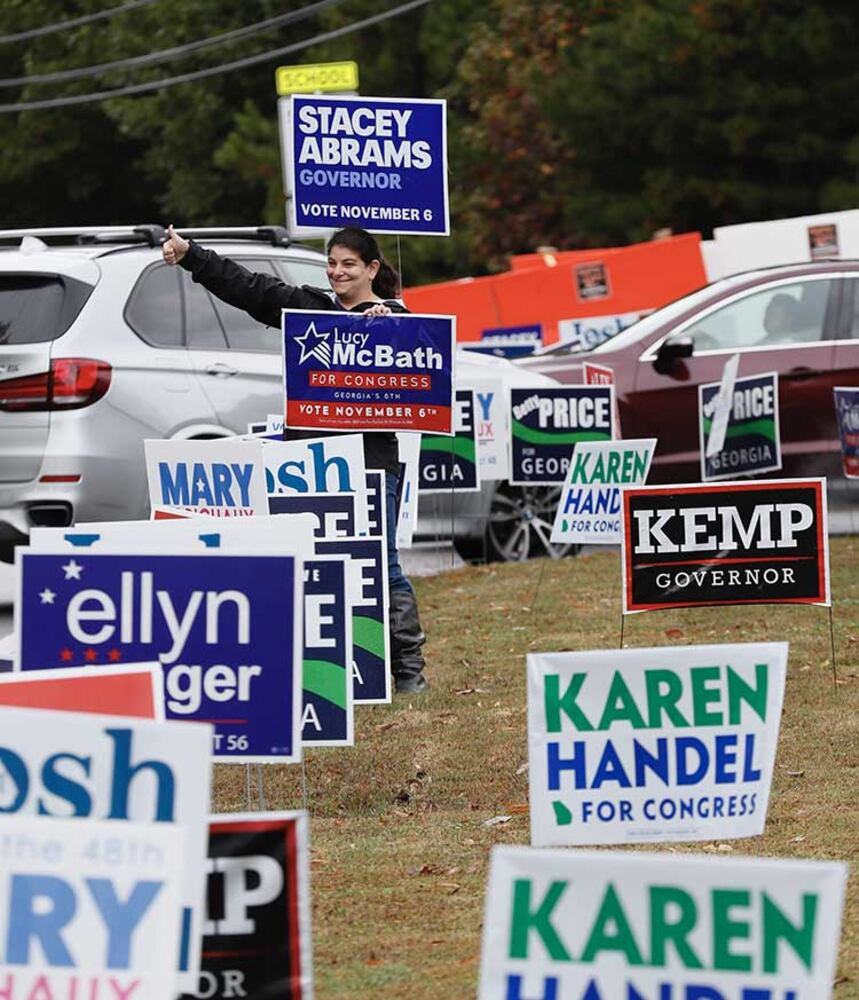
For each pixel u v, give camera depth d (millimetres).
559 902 13062
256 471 28859
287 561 19672
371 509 29953
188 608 19672
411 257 120375
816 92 100500
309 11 100188
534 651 34531
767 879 12883
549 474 44062
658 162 107562
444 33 125312
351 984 18125
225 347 42125
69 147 156250
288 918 15172
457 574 44656
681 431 48438
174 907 13102
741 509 30312
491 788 25859
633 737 18391
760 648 18469
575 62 107562
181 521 22234
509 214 119375
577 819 18344
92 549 19609
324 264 44344
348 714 23531
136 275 40969
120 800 14234
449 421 30828
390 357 30656
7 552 40438
